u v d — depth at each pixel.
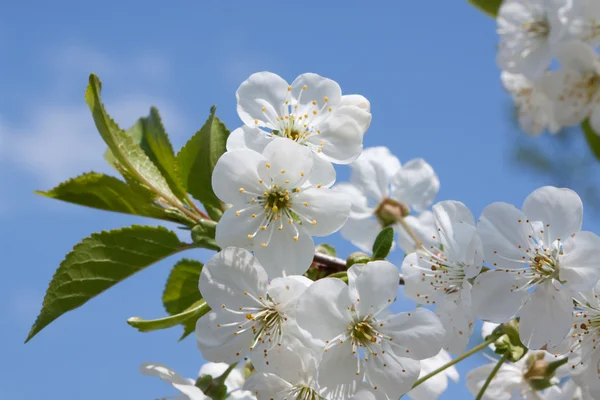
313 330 0.34
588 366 0.35
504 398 0.39
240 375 0.40
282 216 0.35
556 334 0.35
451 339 0.35
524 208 0.35
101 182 0.37
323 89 0.36
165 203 0.37
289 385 0.34
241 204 0.35
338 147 0.36
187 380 0.36
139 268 0.36
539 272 0.35
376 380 0.34
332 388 0.34
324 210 0.35
